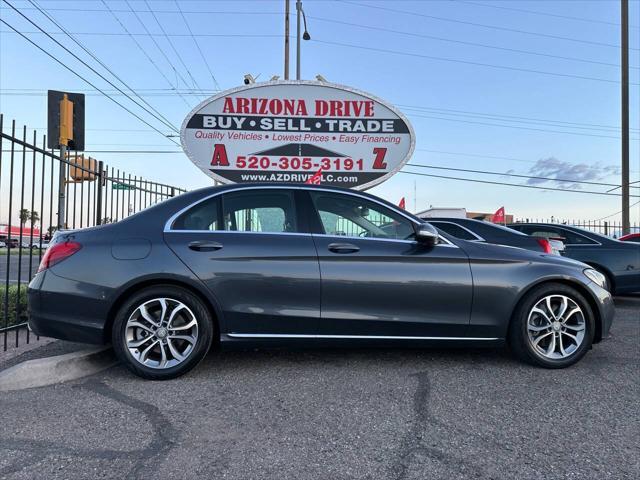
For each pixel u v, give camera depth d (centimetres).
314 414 324
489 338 418
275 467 256
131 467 255
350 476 248
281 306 396
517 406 339
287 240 405
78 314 383
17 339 471
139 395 357
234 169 996
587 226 1518
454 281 409
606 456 270
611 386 380
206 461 262
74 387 375
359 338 405
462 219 724
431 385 380
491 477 248
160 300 386
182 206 412
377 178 1011
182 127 989
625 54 1738
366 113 1009
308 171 1005
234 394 359
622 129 1736
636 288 779
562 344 424
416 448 278
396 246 412
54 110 636
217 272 389
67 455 267
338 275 399
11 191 470
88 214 616
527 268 421
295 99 1003
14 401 345
